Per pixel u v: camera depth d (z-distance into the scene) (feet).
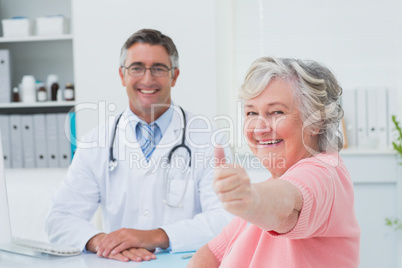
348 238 2.73
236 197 1.88
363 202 8.23
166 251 4.49
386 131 8.87
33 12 10.07
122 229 4.39
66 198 5.12
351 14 9.27
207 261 3.65
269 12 9.29
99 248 4.26
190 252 4.43
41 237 6.94
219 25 9.04
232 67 9.23
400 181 8.11
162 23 8.53
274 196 2.08
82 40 8.69
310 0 9.27
